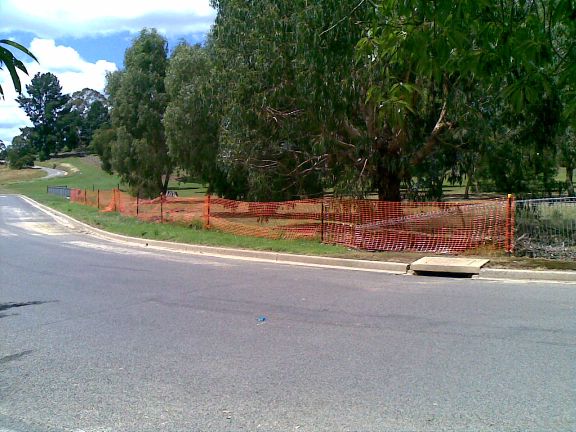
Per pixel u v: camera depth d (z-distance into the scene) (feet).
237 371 20.17
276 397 17.72
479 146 64.39
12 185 323.57
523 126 67.62
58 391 18.61
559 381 18.78
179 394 18.15
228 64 69.62
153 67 142.10
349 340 23.84
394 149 65.26
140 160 140.77
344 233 55.26
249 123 70.23
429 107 59.88
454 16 11.78
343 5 50.67
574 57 11.57
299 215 64.54
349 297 32.73
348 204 58.85
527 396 17.51
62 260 50.06
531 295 33.14
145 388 18.72
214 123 102.94
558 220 46.68
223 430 15.49
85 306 30.96
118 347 23.30
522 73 12.73
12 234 76.43
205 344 23.53
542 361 20.88
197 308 30.17
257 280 38.88
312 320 27.30
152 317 28.30
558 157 89.61
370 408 16.74
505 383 18.65
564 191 92.79
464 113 59.47
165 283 37.86
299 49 56.44
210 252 55.26
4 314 29.19
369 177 69.51
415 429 15.26
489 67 12.46
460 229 49.88
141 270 43.88
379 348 22.67
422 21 12.76
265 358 21.57
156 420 16.25
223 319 27.73
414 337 24.20
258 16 62.69
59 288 36.37
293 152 74.79
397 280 38.86
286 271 43.14
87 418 16.48
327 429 15.37
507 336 24.23
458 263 41.93
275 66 62.49
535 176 84.33
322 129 64.95
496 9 12.14
